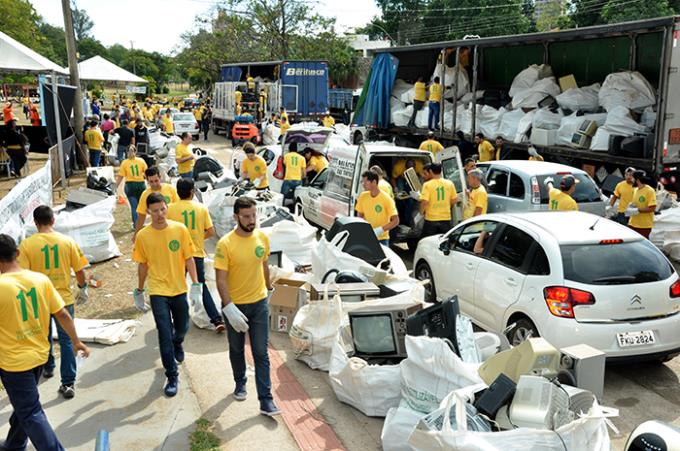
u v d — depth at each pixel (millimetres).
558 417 3982
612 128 12828
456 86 16938
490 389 4156
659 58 13562
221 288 5129
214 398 5617
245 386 5645
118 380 5980
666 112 11734
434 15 58688
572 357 4570
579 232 6086
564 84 15438
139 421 5188
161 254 5645
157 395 5668
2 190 16703
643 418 5336
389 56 20016
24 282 4266
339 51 49219
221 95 35094
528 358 4457
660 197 10945
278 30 47656
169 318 5652
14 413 4461
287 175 12961
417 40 59531
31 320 4254
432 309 5281
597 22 47156
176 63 62969
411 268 9938
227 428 5074
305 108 30688
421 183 10492
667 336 5707
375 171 8320
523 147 15031
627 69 14539
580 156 13367
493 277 6531
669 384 5988
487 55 18781
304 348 6250
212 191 12141
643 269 5805
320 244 7625
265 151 16203
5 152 19406
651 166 11898
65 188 17000
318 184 12398
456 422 3889
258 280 5277
